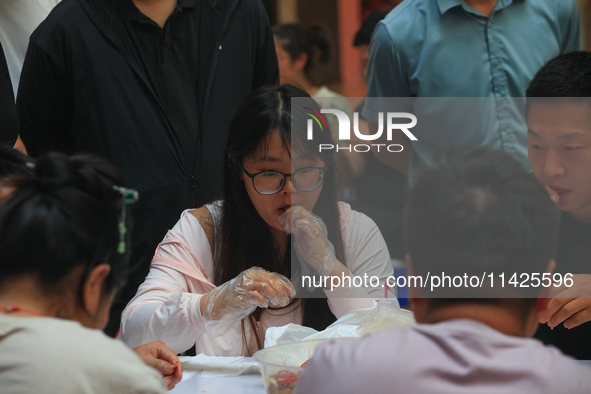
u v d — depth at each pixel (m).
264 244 2.39
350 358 1.16
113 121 2.96
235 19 3.21
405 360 1.11
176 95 3.04
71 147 3.15
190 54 3.09
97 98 2.95
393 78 3.09
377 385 1.09
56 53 2.93
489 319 1.22
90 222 1.26
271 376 1.55
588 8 5.64
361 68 4.55
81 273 1.27
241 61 3.23
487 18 2.94
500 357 1.10
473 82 2.96
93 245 1.26
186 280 2.38
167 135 3.02
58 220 1.22
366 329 1.88
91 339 1.23
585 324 2.29
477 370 1.08
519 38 2.97
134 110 2.97
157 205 2.97
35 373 1.15
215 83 3.13
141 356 1.88
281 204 2.24
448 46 2.97
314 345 1.82
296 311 2.39
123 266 1.40
